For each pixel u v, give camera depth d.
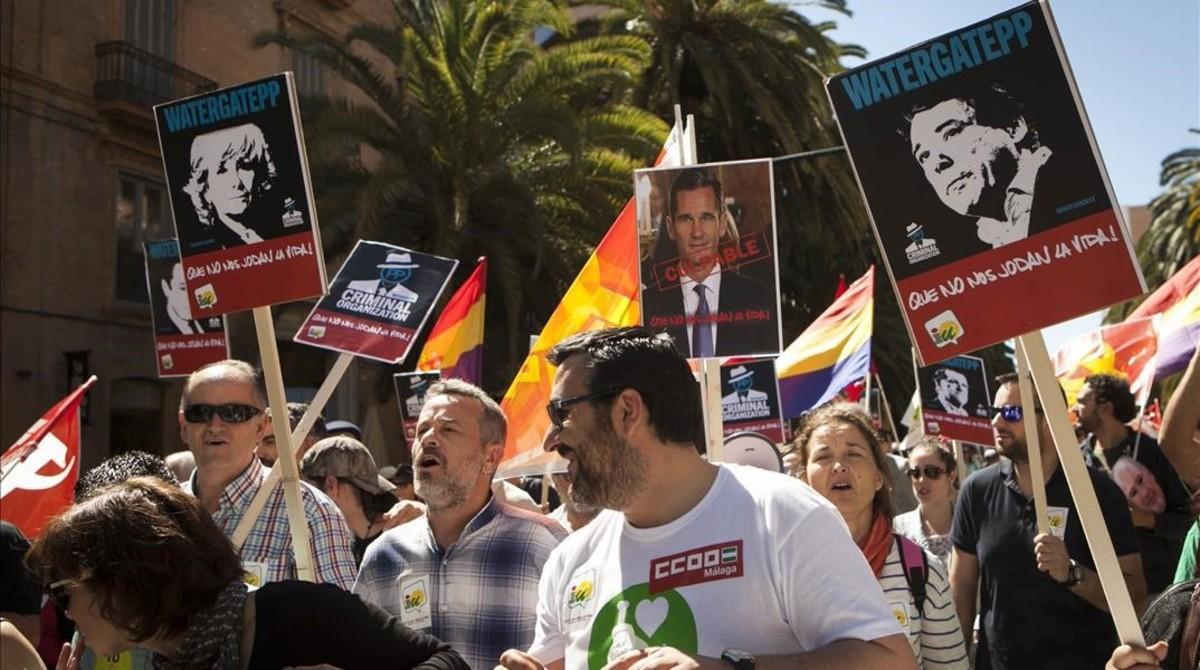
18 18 19.38
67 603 2.18
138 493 2.17
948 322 2.66
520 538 3.71
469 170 17.44
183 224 3.81
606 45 18.84
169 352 7.84
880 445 3.69
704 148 24.33
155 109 3.88
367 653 2.27
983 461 13.60
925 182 2.70
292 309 22.47
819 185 22.44
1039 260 2.60
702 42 21.98
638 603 2.20
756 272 4.70
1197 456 3.03
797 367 8.03
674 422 2.24
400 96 17.89
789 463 4.07
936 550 6.35
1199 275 5.62
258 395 4.03
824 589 2.04
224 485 3.97
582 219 18.36
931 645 3.57
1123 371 7.61
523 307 18.72
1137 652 2.36
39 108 19.66
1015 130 2.63
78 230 20.27
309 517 4.00
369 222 16.25
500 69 17.52
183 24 22.48
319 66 25.61
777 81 21.77
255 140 3.73
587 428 2.24
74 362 19.67
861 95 2.78
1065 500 4.28
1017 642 4.23
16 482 5.36
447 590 3.67
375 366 19.17
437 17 17.56
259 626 2.21
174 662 2.12
